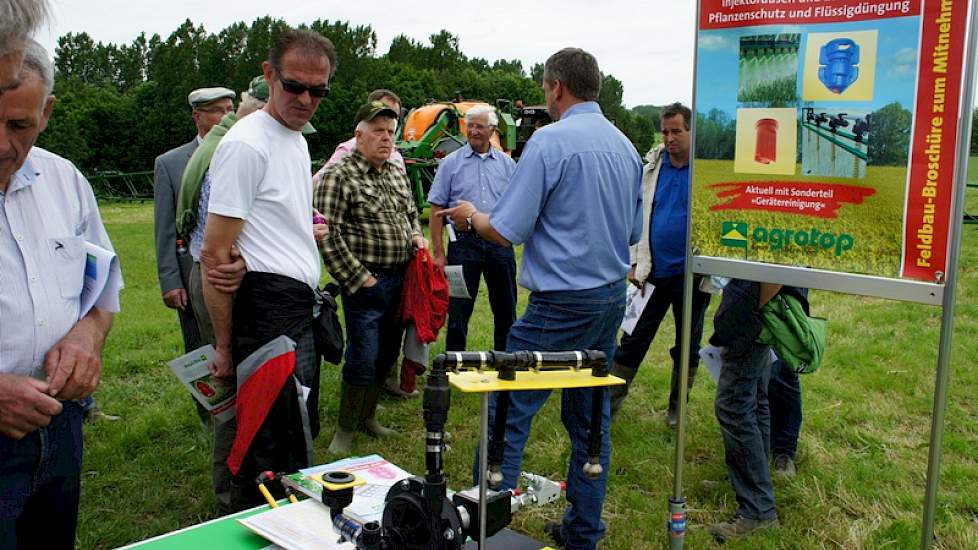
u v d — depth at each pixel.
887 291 2.00
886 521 3.38
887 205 1.99
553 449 4.12
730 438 3.26
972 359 5.86
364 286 3.85
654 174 4.28
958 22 1.82
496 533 1.64
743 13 2.19
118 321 6.93
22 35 1.39
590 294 2.73
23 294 1.74
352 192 3.85
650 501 3.55
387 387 4.94
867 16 1.96
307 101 2.60
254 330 2.62
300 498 2.00
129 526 3.27
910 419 4.66
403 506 1.45
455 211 2.88
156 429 4.30
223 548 1.70
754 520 3.28
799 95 2.12
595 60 2.85
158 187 3.86
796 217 2.18
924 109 1.89
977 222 13.34
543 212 2.75
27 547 1.92
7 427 1.66
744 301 3.07
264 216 2.60
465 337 5.04
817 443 4.22
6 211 1.71
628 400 5.00
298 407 2.57
